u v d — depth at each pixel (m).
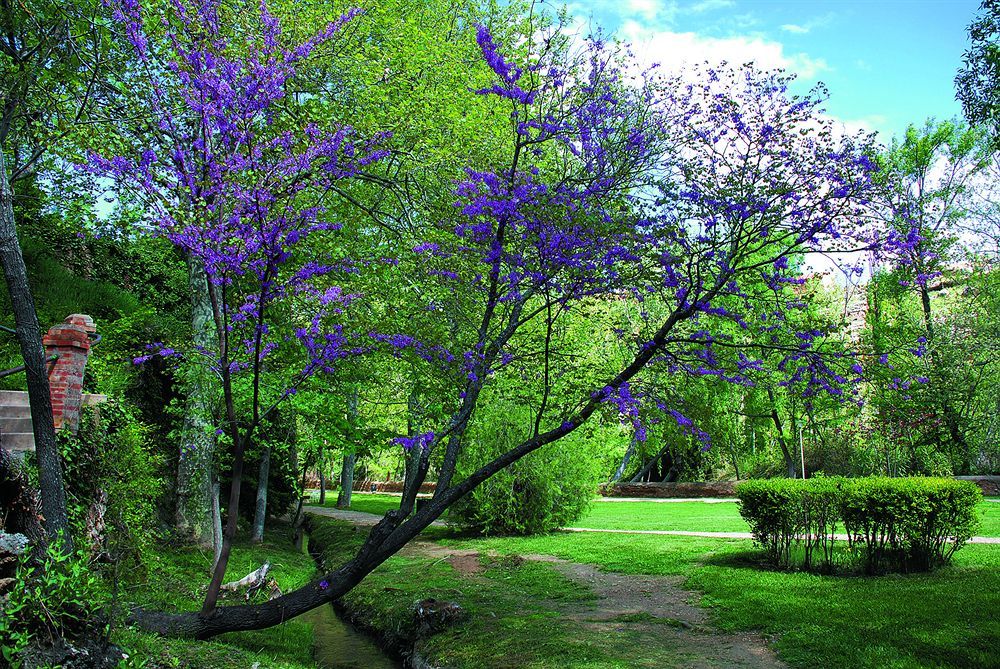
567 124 8.09
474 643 8.51
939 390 21.02
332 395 11.84
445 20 15.91
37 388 6.07
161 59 7.40
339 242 11.32
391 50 12.36
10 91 7.81
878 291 20.00
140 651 6.35
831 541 10.88
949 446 24.02
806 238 7.48
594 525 20.09
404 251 10.45
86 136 7.34
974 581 9.03
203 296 12.93
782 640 7.45
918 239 7.53
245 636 8.67
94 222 11.69
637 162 8.09
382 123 11.38
